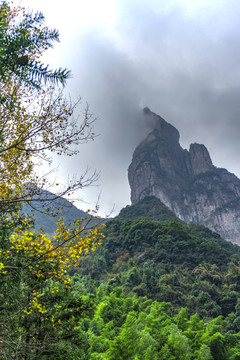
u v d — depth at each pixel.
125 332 27.05
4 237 6.35
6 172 6.30
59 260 6.08
